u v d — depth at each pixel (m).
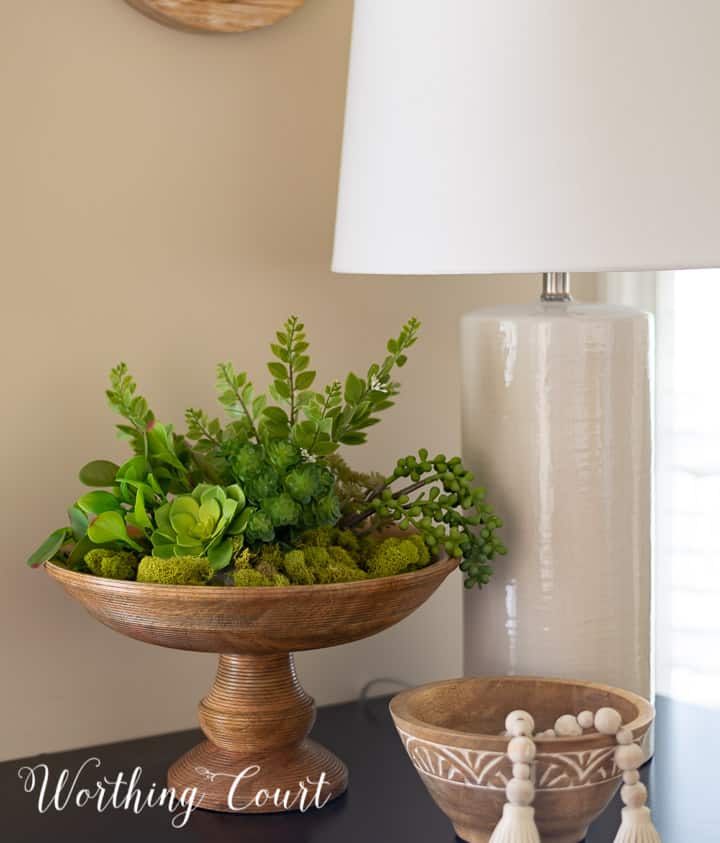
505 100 0.95
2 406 1.15
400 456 1.40
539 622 1.11
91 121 1.18
